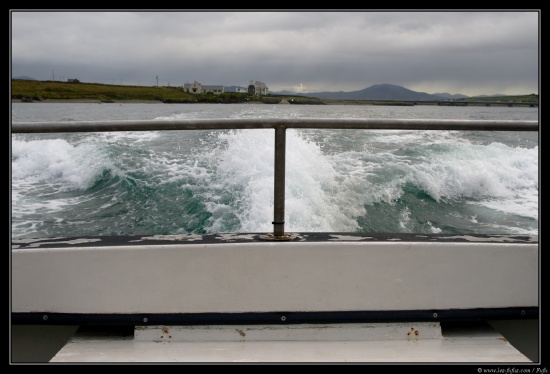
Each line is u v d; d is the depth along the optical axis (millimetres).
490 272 1877
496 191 11461
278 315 1843
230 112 26375
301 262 1833
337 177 11000
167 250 1812
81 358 1699
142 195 10102
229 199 9328
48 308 1807
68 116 27922
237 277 1829
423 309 1868
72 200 10477
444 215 9867
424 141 16016
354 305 1852
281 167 1825
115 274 1814
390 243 1851
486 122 1736
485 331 1910
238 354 1739
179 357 1717
